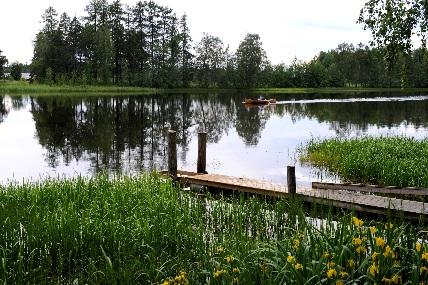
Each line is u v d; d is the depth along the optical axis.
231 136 29.50
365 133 30.06
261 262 5.58
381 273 4.41
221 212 10.05
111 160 20.77
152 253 7.26
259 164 20.09
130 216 8.99
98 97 67.81
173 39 97.56
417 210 9.91
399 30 11.85
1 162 20.11
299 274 4.66
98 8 94.75
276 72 114.88
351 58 120.19
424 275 4.55
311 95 82.69
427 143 19.25
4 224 8.04
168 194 11.13
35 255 7.38
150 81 92.81
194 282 5.62
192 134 30.22
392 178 14.77
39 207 9.38
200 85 108.50
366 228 5.58
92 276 6.75
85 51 91.56
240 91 100.25
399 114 43.19
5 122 35.28
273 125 35.41
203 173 15.66
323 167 18.77
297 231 7.16
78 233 7.85
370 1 12.10
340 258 4.71
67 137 27.91
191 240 8.04
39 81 89.25
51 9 94.94
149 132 30.62
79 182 11.68
